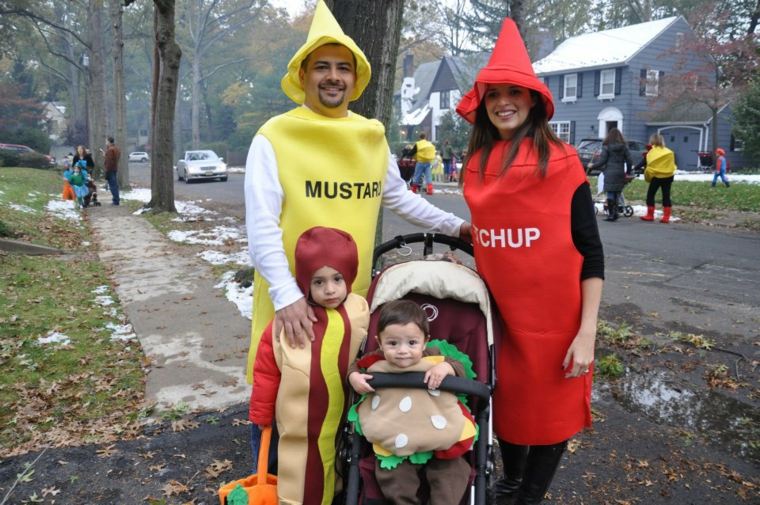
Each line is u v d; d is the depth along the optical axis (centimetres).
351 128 259
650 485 330
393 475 220
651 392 444
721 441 376
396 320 228
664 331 569
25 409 419
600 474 341
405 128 4959
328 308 248
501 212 246
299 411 239
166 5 1405
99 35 2959
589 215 248
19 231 1042
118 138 2367
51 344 539
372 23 513
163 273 841
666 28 3278
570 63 3444
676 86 2802
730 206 1504
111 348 539
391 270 276
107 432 390
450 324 270
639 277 779
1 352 512
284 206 259
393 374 229
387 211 1426
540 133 246
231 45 5950
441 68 4731
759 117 2525
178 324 604
